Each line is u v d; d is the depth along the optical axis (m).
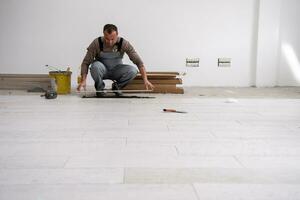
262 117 2.76
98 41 4.06
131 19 6.34
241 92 5.19
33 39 6.33
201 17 6.39
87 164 1.42
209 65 6.50
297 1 6.44
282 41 6.55
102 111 3.02
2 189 1.13
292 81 6.61
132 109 3.17
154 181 1.21
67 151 1.62
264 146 1.76
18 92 4.79
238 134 2.07
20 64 6.39
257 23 6.41
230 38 6.46
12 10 6.26
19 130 2.14
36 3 6.25
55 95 4.05
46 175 1.27
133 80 4.69
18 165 1.40
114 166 1.39
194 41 6.44
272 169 1.37
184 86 6.49
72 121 2.48
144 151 1.64
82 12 6.29
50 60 6.39
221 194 1.10
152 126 2.31
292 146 1.77
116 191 1.12
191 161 1.47
